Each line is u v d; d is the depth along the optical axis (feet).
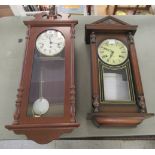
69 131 3.45
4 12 5.65
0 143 4.84
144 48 5.00
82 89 4.50
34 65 3.99
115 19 4.52
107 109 3.67
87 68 4.71
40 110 3.64
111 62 4.12
